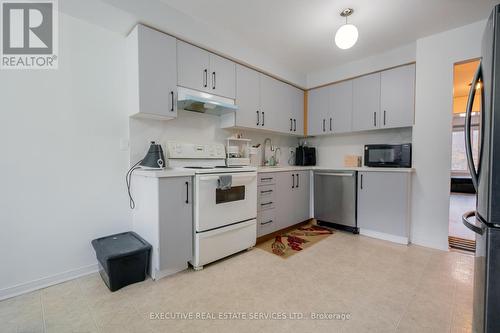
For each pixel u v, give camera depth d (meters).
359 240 2.75
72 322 1.36
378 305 1.53
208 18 2.22
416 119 2.64
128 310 1.47
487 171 0.91
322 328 1.32
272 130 3.20
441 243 2.47
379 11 2.07
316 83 3.57
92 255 1.98
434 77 2.51
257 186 2.64
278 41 2.63
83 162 1.93
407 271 1.98
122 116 2.12
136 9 1.84
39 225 1.74
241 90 2.77
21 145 1.66
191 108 2.52
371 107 3.03
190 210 1.96
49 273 1.78
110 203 2.07
